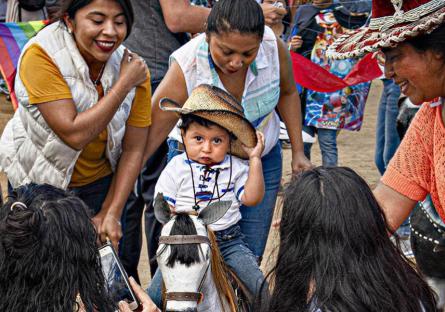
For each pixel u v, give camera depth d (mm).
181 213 3504
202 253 3346
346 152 9148
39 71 3719
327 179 2500
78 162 4012
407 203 3467
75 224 2521
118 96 3816
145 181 5082
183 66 4164
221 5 3926
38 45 3730
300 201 2488
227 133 3898
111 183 4160
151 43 5262
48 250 2455
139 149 4141
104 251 3465
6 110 9969
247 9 3896
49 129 3824
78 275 2527
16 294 2455
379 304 2420
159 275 3875
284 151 9000
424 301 2643
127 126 4082
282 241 2537
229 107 3834
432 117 3305
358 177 2547
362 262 2441
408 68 3043
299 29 6656
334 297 2414
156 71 5293
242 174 4020
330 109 6746
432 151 3326
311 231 2461
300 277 2477
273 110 4438
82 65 3762
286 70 4465
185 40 5434
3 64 5164
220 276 3566
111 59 3926
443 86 3064
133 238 5172
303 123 6859
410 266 2660
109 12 3670
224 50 3967
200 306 3508
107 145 4004
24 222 2424
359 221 2451
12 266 2449
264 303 2641
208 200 3943
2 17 9383
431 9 2967
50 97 3727
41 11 8516
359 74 6391
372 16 3246
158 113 4211
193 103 3828
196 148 3900
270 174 4527
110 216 4035
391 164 3486
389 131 6711
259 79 4262
